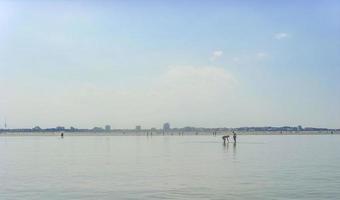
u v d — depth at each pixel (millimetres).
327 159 48219
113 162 46125
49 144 109312
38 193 24891
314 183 28281
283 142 112688
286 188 26281
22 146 95812
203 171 36094
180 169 37969
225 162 44875
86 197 23547
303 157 51812
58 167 40406
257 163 43344
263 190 25594
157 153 63156
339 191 25078
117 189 26266
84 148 83125
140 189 26219
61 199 23000
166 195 24125
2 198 23344
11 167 40656
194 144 99375
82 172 35844
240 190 25688
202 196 23750
